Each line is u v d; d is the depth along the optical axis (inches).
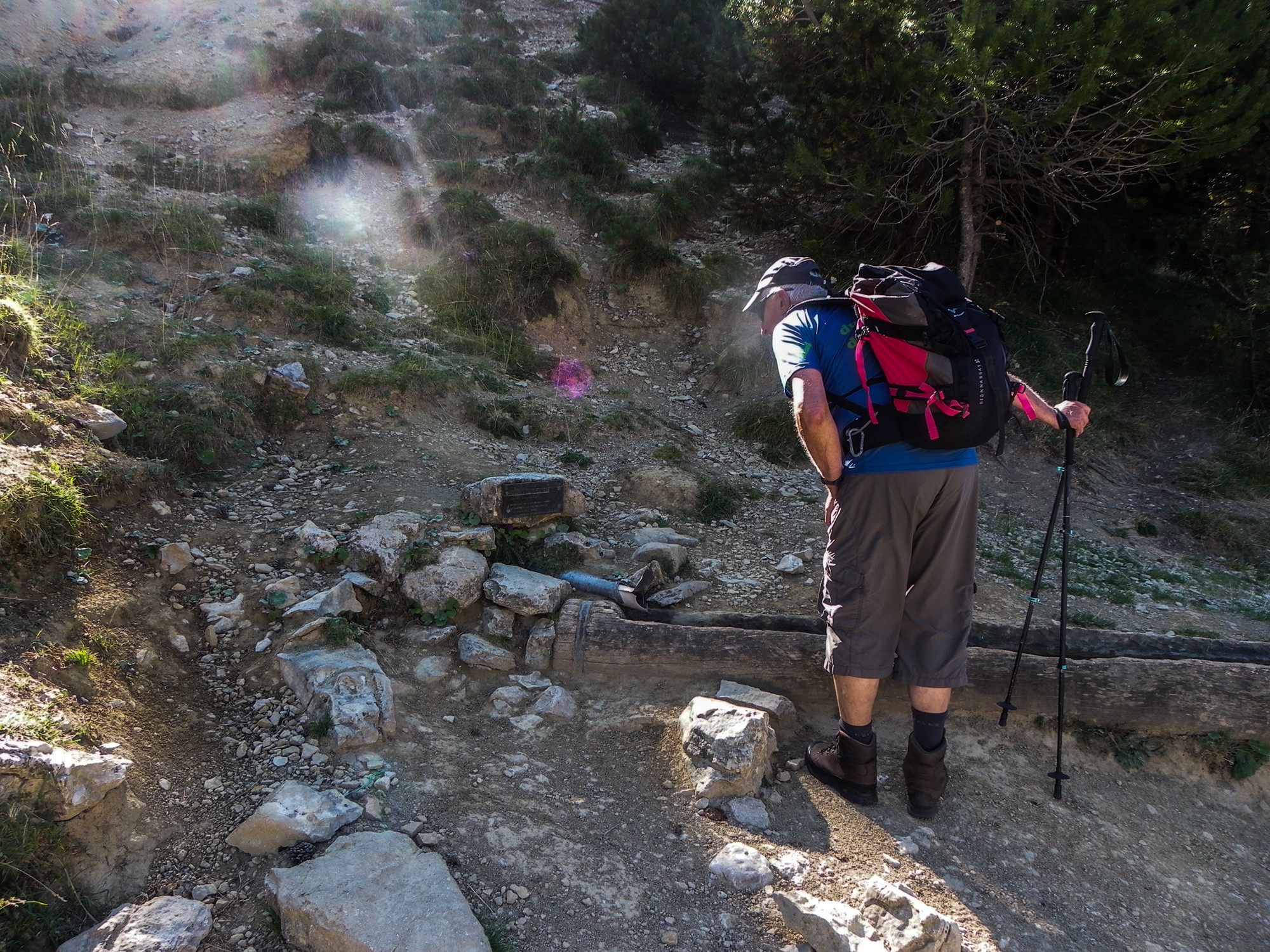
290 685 123.2
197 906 88.1
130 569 135.3
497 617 143.1
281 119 400.5
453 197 348.8
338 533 159.5
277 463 188.4
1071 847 115.8
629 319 333.1
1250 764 132.3
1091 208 343.6
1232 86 285.4
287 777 107.7
